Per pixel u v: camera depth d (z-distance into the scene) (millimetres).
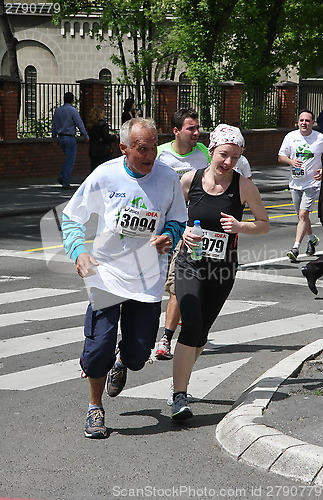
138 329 6293
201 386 7594
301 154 14062
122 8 32875
